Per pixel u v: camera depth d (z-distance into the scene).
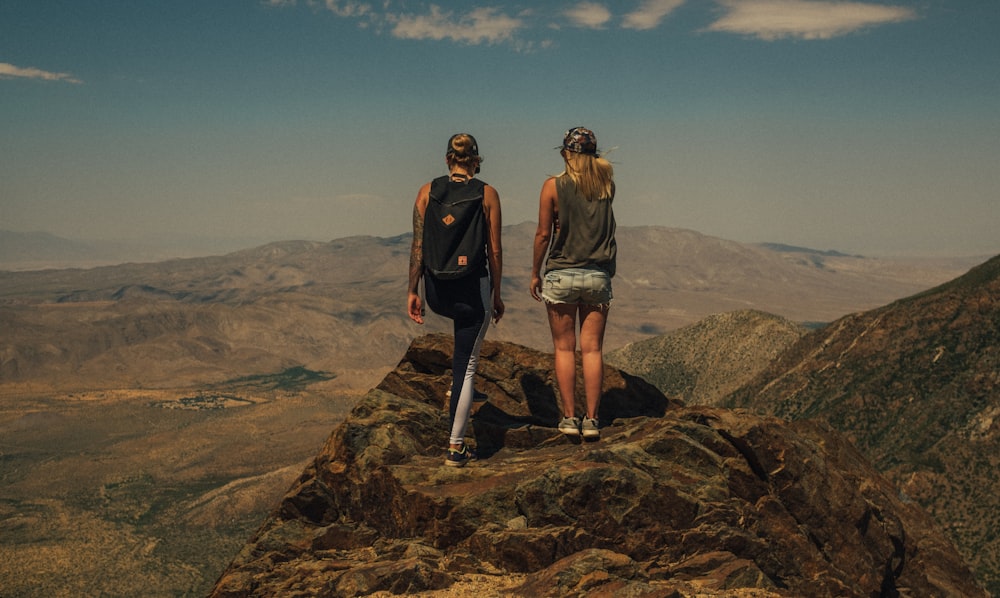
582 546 7.23
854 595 7.75
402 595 6.69
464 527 7.52
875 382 133.25
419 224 8.01
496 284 8.02
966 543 101.88
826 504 8.42
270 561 7.98
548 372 11.43
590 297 8.43
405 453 8.80
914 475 112.75
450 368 11.12
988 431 114.50
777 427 8.93
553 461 8.27
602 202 8.27
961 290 139.25
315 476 8.96
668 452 8.35
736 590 6.82
